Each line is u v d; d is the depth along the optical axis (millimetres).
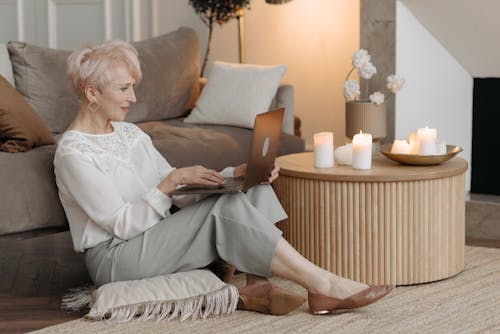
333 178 3020
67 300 2893
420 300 2859
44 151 3193
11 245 3850
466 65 4234
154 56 4414
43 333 2543
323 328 2561
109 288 2693
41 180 3033
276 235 2656
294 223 3146
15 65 3959
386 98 3973
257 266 2680
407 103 4066
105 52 2760
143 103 4316
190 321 2650
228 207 2703
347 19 4988
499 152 4207
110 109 2779
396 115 4027
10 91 3457
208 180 2717
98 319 2652
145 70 4348
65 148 2750
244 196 2727
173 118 4508
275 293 2678
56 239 3998
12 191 2949
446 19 4004
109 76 2736
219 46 5602
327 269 3084
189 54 4559
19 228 2953
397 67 4016
